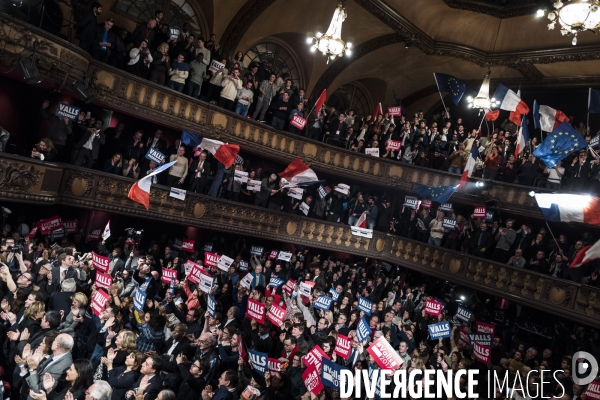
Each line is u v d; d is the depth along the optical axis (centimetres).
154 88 1430
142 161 1437
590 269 1516
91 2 1432
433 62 2228
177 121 1499
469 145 1911
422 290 1772
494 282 1641
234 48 1836
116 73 1332
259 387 678
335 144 1972
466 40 2039
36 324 683
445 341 1331
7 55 997
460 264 1748
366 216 1981
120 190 1363
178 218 1508
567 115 2084
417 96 2455
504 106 1617
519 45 1977
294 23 1914
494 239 1691
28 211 1425
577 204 1307
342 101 2373
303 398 718
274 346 983
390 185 2017
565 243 1591
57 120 1184
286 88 1797
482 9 1827
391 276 2064
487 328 1189
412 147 2014
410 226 1972
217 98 1628
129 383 615
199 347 763
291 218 1830
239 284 1240
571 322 1703
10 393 631
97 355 725
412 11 1902
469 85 2330
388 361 779
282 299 1281
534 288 1532
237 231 1675
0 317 704
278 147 1795
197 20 1792
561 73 2028
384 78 2333
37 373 567
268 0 1744
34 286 797
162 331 768
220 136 1609
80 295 728
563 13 823
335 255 2236
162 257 1506
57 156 1208
